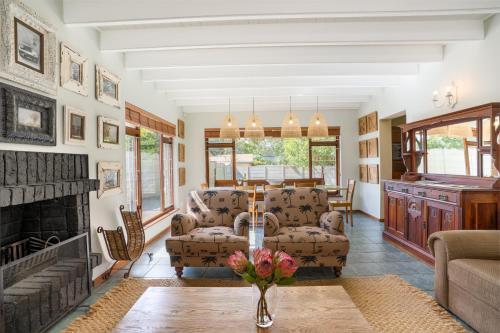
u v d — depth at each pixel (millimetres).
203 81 5254
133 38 3381
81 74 2973
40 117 2402
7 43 2053
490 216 3078
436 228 3514
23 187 2049
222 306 1831
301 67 4590
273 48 3924
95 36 3293
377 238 4863
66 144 2721
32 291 2105
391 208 4637
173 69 4574
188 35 3354
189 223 3572
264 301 1606
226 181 6637
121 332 1562
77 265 2637
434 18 3320
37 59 2357
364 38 3299
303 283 3119
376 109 6309
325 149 7586
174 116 6461
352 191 5859
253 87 5227
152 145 5453
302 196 3947
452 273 2420
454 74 3873
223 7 2752
